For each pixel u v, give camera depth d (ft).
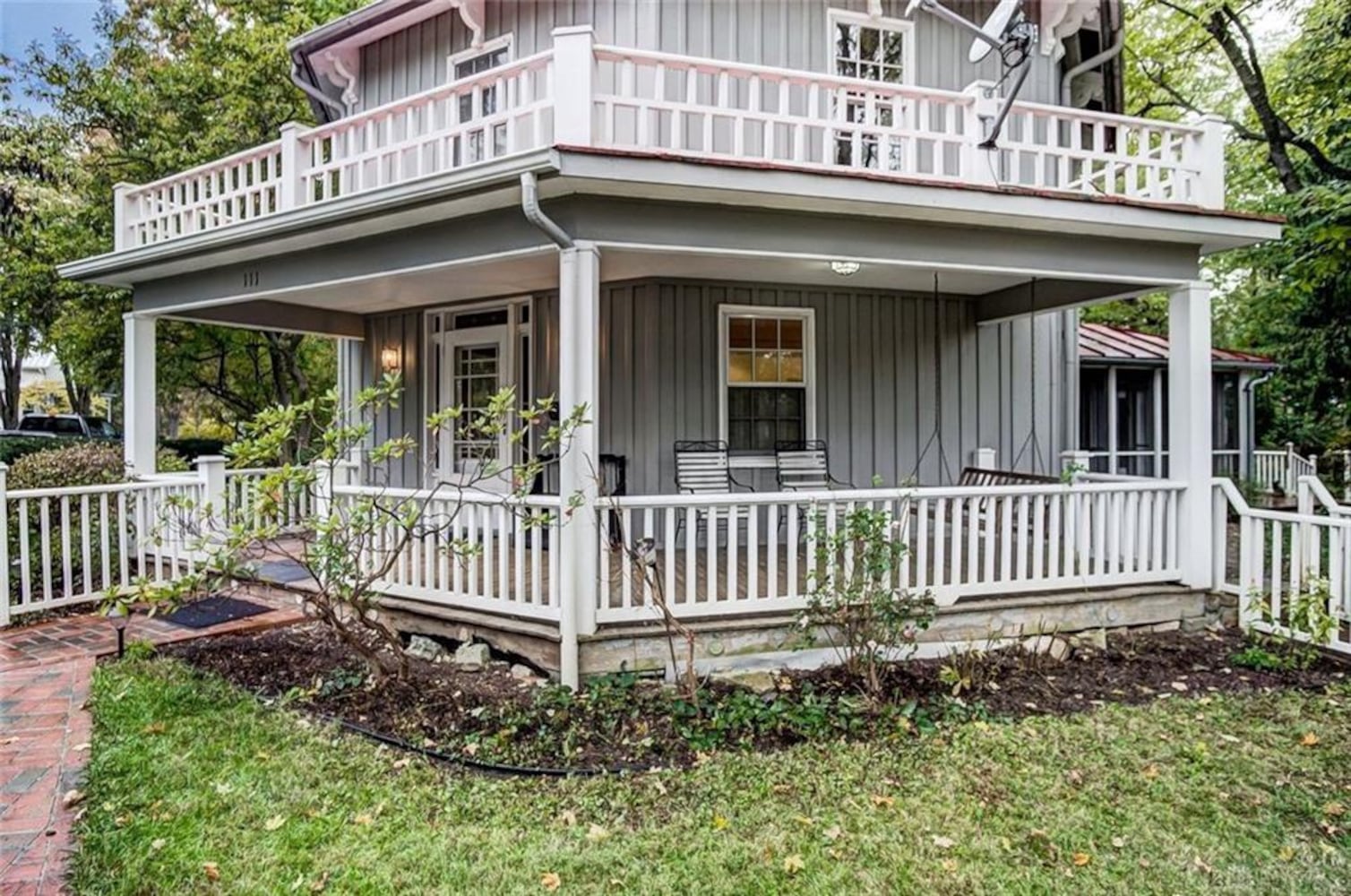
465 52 25.76
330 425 14.79
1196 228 18.10
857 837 9.60
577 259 14.82
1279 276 40.29
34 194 38.93
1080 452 26.37
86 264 22.49
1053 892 8.55
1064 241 18.20
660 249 15.31
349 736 12.14
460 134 16.56
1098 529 18.47
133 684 13.89
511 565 20.56
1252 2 37.96
